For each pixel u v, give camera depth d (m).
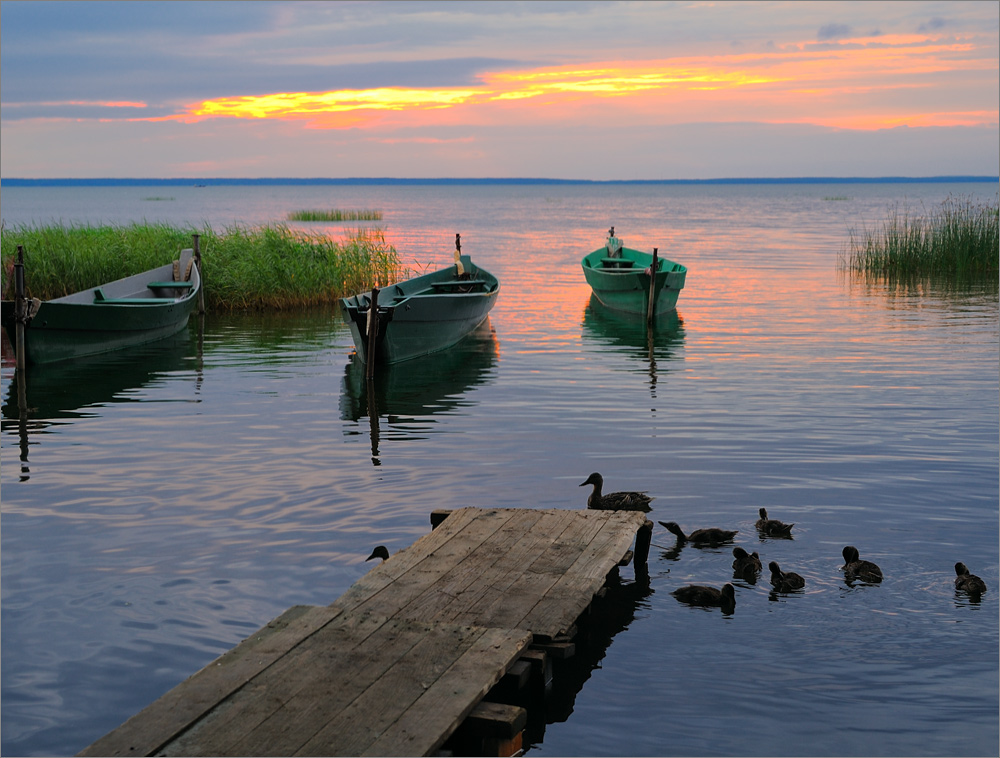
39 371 22.67
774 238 73.75
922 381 20.42
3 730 7.01
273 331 29.48
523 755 6.94
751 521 11.56
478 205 191.62
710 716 7.32
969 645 8.32
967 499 12.20
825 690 7.64
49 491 12.80
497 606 8.66
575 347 25.94
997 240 44.62
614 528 10.75
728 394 19.20
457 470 13.76
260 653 7.57
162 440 15.73
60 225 39.00
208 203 198.50
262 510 11.97
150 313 26.52
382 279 36.53
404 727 6.45
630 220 112.69
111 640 8.38
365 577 9.35
